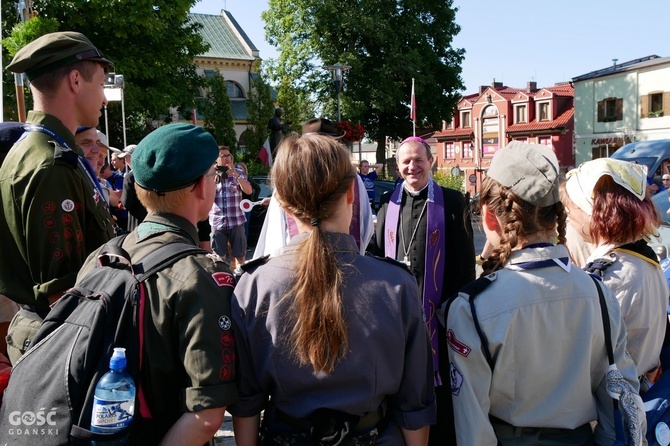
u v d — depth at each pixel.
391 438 1.55
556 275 1.65
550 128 44.16
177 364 1.49
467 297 1.68
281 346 1.47
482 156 49.00
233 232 7.75
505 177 1.69
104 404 1.36
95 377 1.39
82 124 2.23
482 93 49.16
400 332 1.50
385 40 27.42
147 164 1.62
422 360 1.56
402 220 3.25
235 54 42.12
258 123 30.27
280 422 1.54
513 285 1.63
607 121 35.75
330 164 1.52
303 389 1.48
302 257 1.47
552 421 1.63
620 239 1.96
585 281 1.68
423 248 3.11
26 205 1.84
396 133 30.36
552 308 1.62
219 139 29.66
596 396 1.73
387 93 27.38
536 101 45.84
